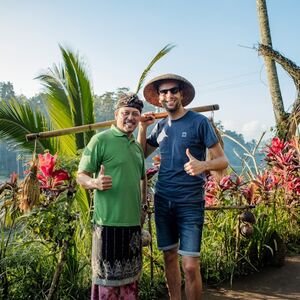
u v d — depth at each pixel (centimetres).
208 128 245
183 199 249
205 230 370
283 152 566
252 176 485
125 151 216
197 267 243
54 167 254
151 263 307
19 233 276
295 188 456
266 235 369
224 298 298
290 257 404
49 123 385
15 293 262
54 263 273
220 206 342
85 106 387
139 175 226
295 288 318
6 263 253
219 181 351
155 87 271
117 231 210
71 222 253
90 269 295
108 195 212
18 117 357
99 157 215
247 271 357
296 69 627
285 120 662
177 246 269
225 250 346
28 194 231
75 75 386
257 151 559
